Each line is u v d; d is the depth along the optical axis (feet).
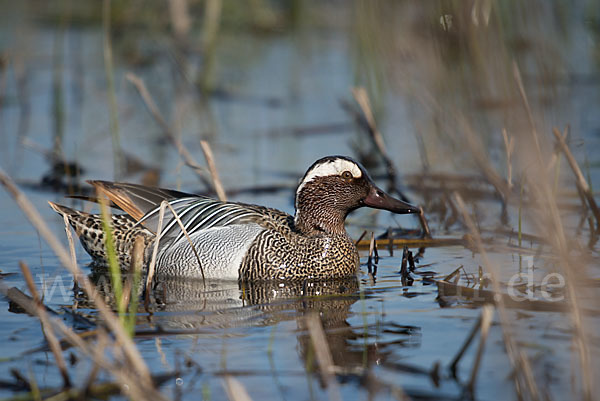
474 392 25.09
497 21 54.29
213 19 78.48
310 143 63.46
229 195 51.62
